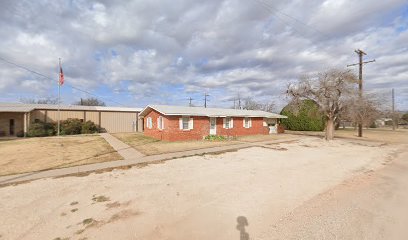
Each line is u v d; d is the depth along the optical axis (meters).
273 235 4.97
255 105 64.06
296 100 25.31
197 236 4.95
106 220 5.71
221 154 14.84
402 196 7.43
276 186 8.34
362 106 24.47
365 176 9.98
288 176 9.73
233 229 5.23
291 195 7.42
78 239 4.88
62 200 7.01
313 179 9.34
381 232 5.12
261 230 5.18
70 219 5.79
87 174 9.98
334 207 6.48
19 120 27.67
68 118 31.33
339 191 7.87
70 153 14.97
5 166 11.43
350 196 7.38
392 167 11.96
